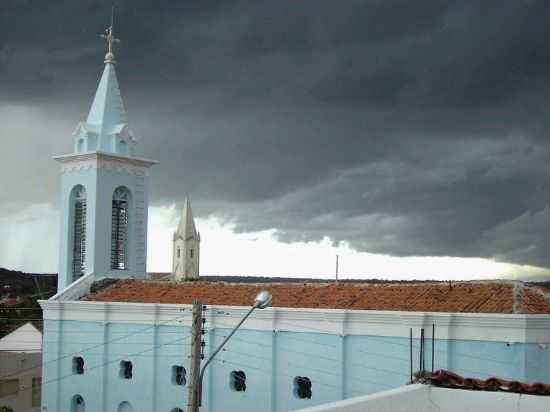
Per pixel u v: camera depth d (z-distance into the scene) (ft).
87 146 163.73
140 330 138.00
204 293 139.95
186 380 132.57
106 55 173.58
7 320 236.63
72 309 146.41
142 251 171.22
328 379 118.32
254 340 126.21
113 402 140.56
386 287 124.98
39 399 203.82
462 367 106.73
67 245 166.30
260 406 124.77
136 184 169.89
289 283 135.74
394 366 112.37
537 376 102.99
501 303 108.88
